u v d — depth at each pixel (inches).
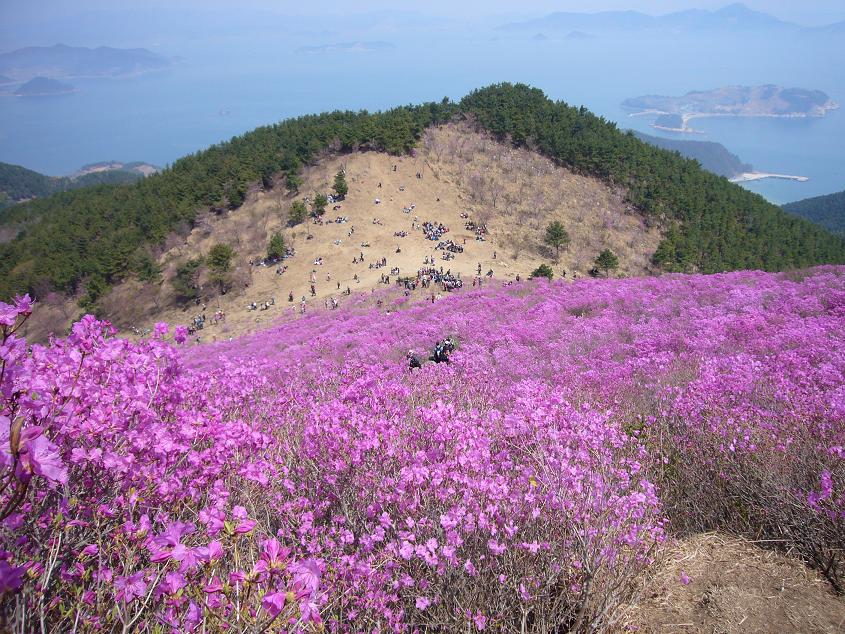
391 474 183.9
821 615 144.6
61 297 2962.6
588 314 868.6
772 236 3855.8
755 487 192.9
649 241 3472.0
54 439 112.9
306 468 200.8
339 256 2758.4
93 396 137.3
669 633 139.8
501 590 134.2
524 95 5054.1
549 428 198.5
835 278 818.8
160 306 2652.6
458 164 4001.0
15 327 93.3
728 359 422.6
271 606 69.5
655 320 733.9
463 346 730.8
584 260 2997.0
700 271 3102.9
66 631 92.7
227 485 151.1
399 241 2913.4
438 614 133.8
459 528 144.9
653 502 161.9
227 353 1162.0
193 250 3154.5
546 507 152.9
